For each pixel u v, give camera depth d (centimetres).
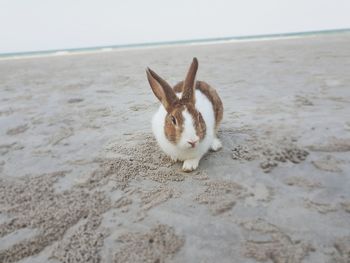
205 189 47
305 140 61
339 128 65
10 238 39
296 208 41
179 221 40
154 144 63
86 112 91
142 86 125
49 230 40
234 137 64
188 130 45
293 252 34
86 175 54
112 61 245
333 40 300
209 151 59
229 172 51
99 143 67
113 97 108
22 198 47
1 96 119
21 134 76
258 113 79
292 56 186
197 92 55
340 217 39
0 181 53
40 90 128
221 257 34
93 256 35
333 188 45
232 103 90
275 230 37
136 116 83
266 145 59
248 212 41
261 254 34
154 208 43
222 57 212
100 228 40
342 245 34
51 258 35
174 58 231
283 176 49
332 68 133
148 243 36
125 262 34
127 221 41
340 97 88
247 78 126
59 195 48
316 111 78
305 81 112
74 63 248
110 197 47
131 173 53
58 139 71
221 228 38
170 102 47
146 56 274
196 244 36
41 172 56
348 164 51
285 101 89
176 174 52
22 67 238
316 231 37
